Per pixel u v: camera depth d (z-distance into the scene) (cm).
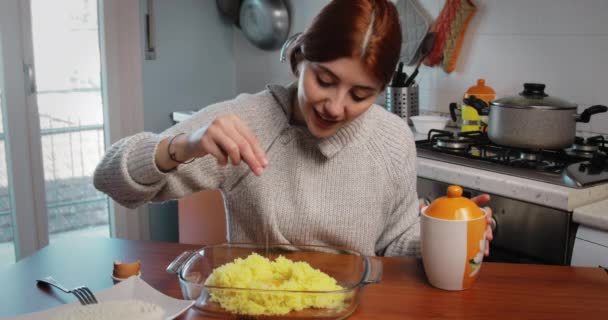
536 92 199
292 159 130
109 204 323
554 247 168
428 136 233
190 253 106
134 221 328
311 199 129
